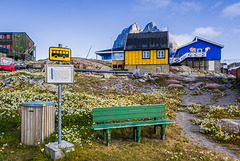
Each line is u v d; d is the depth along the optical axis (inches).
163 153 196.7
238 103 503.2
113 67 1432.1
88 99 442.6
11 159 172.6
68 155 173.5
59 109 182.7
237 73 791.1
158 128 287.4
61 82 182.1
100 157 181.0
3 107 327.0
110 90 638.5
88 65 1318.9
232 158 189.6
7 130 248.5
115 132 262.2
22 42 1935.3
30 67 1140.5
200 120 346.3
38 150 184.5
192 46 1700.3
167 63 1285.7
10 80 605.6
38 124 205.6
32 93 449.4
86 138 235.6
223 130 280.8
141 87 734.5
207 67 1662.2
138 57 1331.2
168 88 741.3
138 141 231.3
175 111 455.2
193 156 189.8
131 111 248.4
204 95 641.0
